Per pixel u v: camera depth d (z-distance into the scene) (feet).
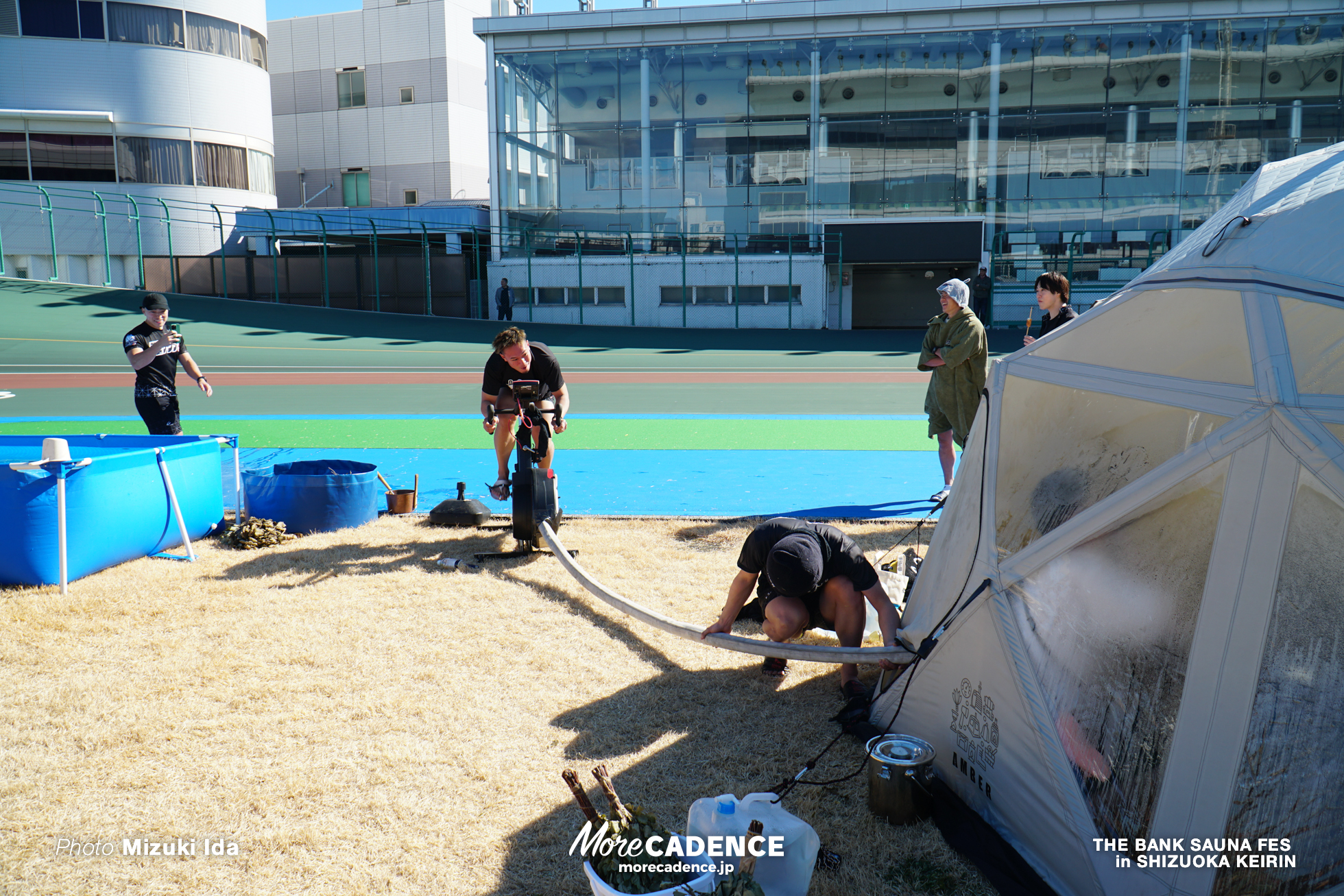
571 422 40.83
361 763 11.24
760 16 96.89
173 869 9.19
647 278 99.25
